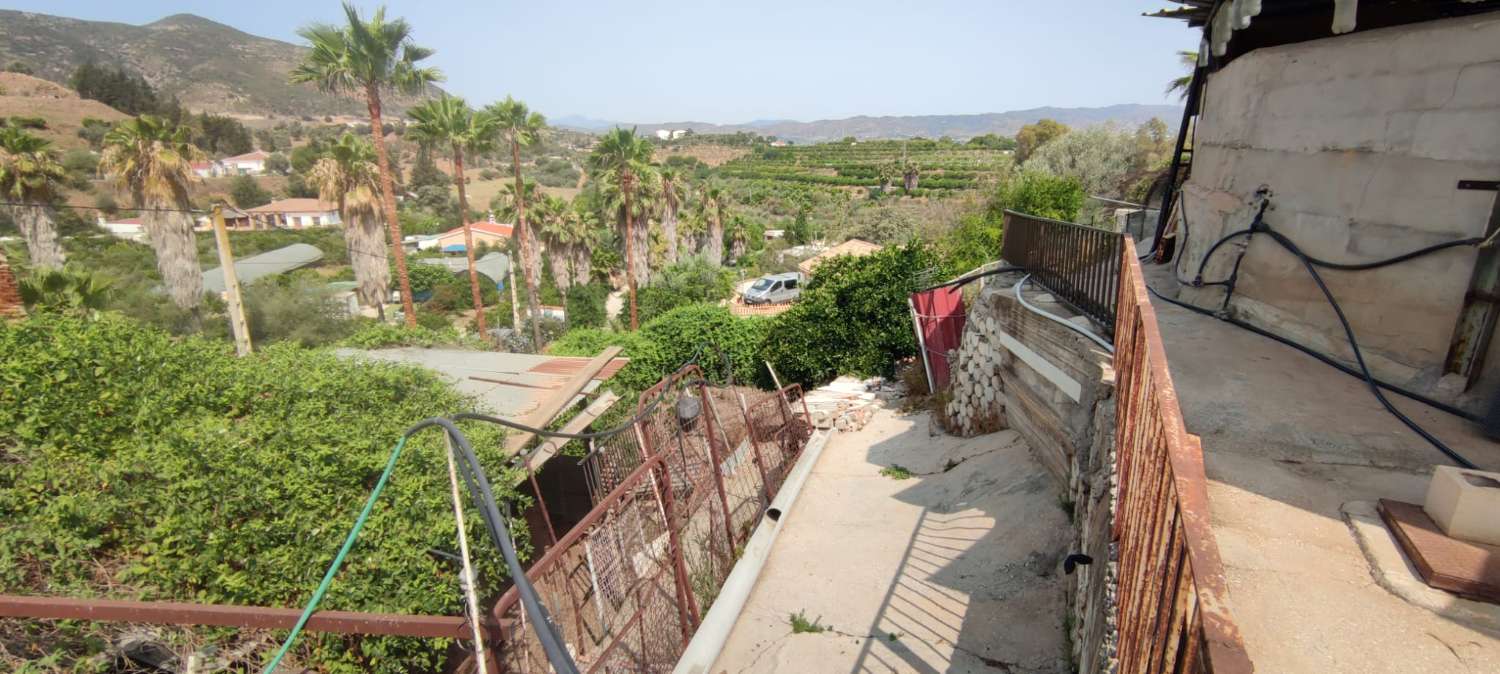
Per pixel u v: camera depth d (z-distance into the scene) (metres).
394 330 12.17
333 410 6.81
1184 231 6.54
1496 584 2.00
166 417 5.99
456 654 6.00
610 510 5.07
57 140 58.72
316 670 4.86
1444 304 3.67
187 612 2.52
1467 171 3.53
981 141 132.00
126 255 28.81
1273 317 4.86
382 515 5.55
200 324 21.19
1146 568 1.99
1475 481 2.28
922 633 5.03
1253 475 2.98
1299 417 3.48
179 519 4.97
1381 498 2.72
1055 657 4.45
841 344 15.34
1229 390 3.86
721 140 194.25
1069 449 6.27
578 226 36.19
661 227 44.91
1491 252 3.35
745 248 54.41
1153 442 2.10
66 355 5.92
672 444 7.89
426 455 6.17
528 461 7.29
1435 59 3.69
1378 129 4.05
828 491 8.59
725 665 5.11
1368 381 3.84
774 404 11.01
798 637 5.21
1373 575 2.23
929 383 12.53
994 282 9.05
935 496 7.71
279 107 162.38
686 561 6.34
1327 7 5.20
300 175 77.00
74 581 4.42
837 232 54.78
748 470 9.07
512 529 6.60
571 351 17.42
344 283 34.69
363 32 20.92
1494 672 1.78
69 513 4.73
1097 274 6.11
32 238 20.81
